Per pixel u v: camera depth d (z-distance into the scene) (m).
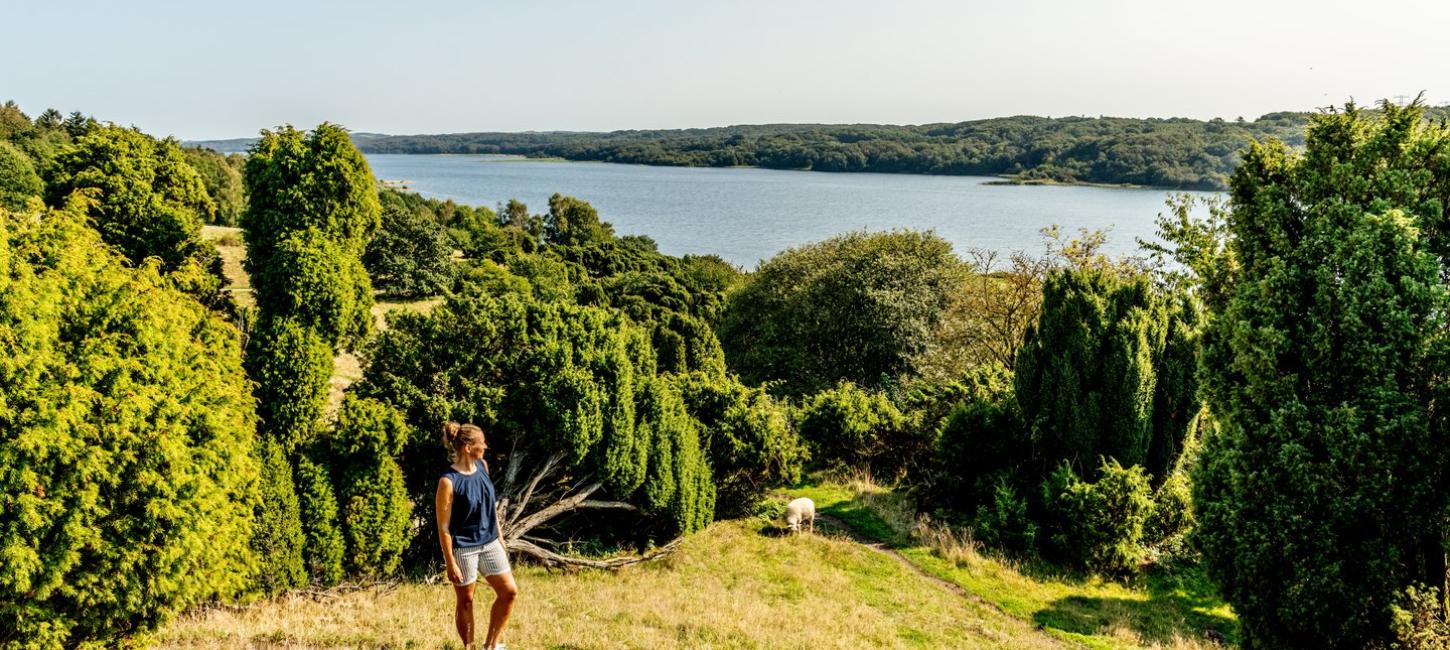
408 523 13.34
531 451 15.78
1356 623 10.38
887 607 14.50
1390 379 10.20
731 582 15.38
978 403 22.14
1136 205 133.25
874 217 138.12
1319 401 10.82
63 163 14.08
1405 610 9.89
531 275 80.19
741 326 49.75
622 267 102.75
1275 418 10.95
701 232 146.50
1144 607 15.77
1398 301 10.21
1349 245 10.63
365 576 12.77
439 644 9.54
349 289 12.48
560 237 132.75
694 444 17.98
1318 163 12.04
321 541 12.01
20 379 7.88
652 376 17.23
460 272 71.06
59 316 8.69
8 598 7.81
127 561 8.39
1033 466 20.67
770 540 18.73
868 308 40.47
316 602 11.73
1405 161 11.13
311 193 12.60
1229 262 18.45
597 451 15.52
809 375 41.72
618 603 12.61
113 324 9.11
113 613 8.53
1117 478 17.47
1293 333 11.14
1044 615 14.95
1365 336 10.38
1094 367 19.11
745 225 153.88
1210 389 12.62
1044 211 128.25
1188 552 17.73
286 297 12.05
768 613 12.91
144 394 8.80
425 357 15.05
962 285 39.44
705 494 18.09
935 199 173.38
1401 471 10.16
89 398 8.30
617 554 16.86
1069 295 19.61
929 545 18.84
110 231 13.53
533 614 11.27
